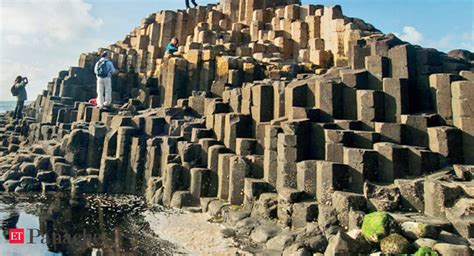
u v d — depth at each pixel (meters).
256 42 23.39
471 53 15.52
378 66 13.04
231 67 19.42
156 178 15.14
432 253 7.27
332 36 20.62
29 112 27.19
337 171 10.49
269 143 12.40
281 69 19.20
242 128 14.68
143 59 26.95
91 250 9.26
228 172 13.28
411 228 8.14
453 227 8.48
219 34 24.78
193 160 14.50
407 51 12.82
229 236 10.38
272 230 10.18
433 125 11.70
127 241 9.98
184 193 13.70
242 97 15.77
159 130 17.22
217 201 12.95
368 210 9.80
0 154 20.67
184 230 10.94
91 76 26.31
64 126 19.91
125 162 16.59
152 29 28.28
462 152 10.95
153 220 11.95
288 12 24.59
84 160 17.61
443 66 13.23
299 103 13.66
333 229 9.45
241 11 27.95
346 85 13.12
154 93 22.11
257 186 11.95
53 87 26.59
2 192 15.21
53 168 16.84
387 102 12.45
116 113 20.14
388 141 11.52
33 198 14.44
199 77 20.67
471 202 8.58
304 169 11.11
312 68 19.67
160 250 9.36
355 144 11.52
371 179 10.54
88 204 13.84
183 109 17.97
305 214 10.19
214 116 15.93
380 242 8.01
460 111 11.23
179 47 24.00
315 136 12.17
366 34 18.77
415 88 12.88
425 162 10.55
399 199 9.72
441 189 9.06
